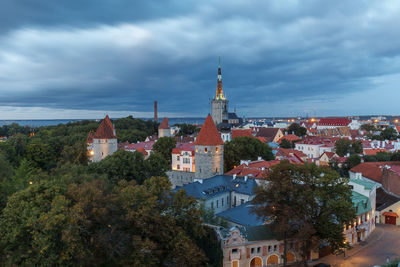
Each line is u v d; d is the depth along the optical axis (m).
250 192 75.50
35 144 124.62
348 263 55.88
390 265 47.66
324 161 137.62
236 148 121.31
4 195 53.88
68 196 44.44
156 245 45.00
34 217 38.97
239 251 52.12
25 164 88.06
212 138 93.75
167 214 48.03
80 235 42.34
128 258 42.66
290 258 56.38
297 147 182.12
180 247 44.25
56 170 76.94
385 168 88.00
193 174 108.00
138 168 87.56
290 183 52.97
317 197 53.03
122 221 44.97
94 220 43.31
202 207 58.28
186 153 121.38
